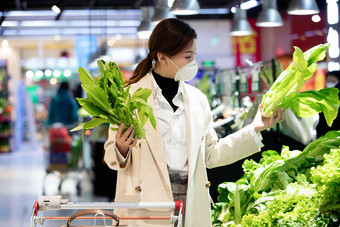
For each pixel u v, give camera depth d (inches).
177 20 121.5
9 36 749.9
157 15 320.2
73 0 515.2
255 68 256.5
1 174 533.6
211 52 687.1
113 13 641.0
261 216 121.2
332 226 114.1
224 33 685.9
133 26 655.8
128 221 118.4
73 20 643.5
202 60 687.1
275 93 122.8
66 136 414.0
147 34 371.2
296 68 117.7
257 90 254.4
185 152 121.5
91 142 427.8
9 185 457.4
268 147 190.9
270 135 190.9
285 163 138.3
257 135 125.4
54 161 414.0
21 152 776.3
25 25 650.2
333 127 198.8
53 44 889.5
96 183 392.2
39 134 867.4
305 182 130.2
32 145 803.4
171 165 119.7
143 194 118.2
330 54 418.3
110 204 101.3
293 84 120.2
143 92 109.3
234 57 665.6
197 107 125.1
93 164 415.8
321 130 202.4
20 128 829.2
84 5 520.1
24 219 322.0
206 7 501.7
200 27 688.4
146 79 125.1
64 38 869.8
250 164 151.2
